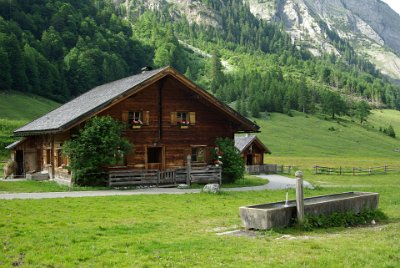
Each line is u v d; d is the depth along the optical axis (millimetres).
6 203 21906
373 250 12359
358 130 196375
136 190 31656
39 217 18062
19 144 44750
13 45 147375
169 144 36781
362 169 70875
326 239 14031
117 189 32000
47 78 158500
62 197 25406
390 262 11133
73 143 32094
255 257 11695
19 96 140000
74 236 14328
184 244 13266
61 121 34656
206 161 38344
